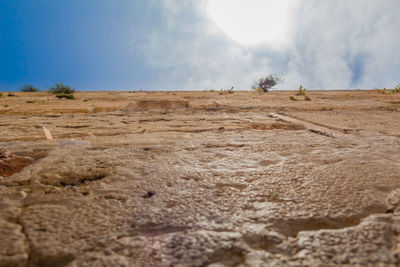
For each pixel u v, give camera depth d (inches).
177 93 501.0
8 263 29.0
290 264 29.3
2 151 70.1
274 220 38.1
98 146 84.7
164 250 31.4
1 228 35.4
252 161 67.2
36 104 239.0
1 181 52.3
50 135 106.3
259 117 166.2
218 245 32.4
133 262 29.3
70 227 35.9
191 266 28.9
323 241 33.2
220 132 113.8
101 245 32.1
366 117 157.4
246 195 46.3
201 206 42.2
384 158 68.5
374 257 30.2
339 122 136.9
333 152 75.4
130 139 97.1
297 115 166.6
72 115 178.2
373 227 36.0
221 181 52.9
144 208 41.5
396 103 249.3
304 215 39.3
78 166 62.6
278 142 90.2
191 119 156.7
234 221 37.8
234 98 330.3
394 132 108.6
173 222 37.4
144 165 63.4
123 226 36.4
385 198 44.5
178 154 74.3
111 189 48.9
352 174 55.8
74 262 29.3
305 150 78.1
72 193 47.3
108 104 232.8
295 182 51.9
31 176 55.5
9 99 312.2
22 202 43.4
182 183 51.8
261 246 32.4
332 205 42.1
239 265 29.2
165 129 120.5
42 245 31.9
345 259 29.9
